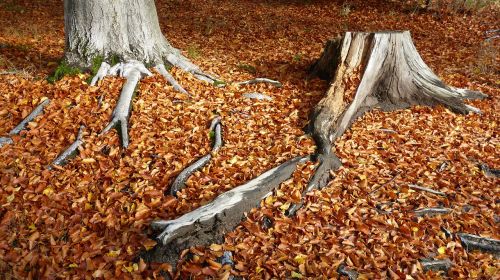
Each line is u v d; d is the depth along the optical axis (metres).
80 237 4.30
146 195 4.77
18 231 4.29
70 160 5.20
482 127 6.70
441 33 12.27
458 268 4.14
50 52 8.55
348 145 5.82
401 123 6.62
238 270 4.06
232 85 7.23
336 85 6.77
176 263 4.16
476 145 6.15
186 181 4.96
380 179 5.26
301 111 6.59
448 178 5.36
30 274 3.89
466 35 12.05
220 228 4.36
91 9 6.56
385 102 7.13
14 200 4.59
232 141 5.75
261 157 5.47
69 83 6.33
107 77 6.50
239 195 4.57
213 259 4.16
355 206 4.79
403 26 13.05
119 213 4.57
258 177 4.93
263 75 8.11
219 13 14.13
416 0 15.26
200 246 4.27
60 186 4.84
